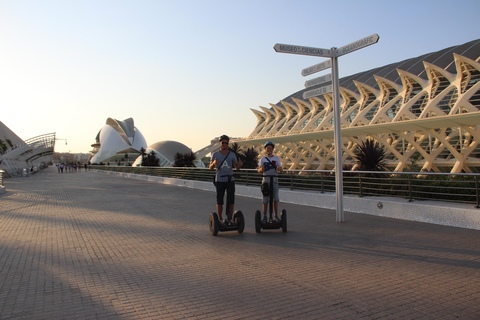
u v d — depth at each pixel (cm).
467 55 4159
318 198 1071
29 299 341
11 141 7175
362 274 405
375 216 858
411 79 4044
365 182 1012
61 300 339
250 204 1166
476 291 344
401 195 992
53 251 540
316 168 5231
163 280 396
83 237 647
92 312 310
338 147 777
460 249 510
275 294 347
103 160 10469
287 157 5434
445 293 341
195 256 502
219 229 642
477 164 3244
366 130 3045
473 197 812
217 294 350
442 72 3494
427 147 3788
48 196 1500
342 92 4959
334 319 288
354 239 596
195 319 293
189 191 1741
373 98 4628
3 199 1395
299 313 301
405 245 543
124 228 736
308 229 698
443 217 718
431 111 3494
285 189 1298
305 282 382
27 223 808
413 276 394
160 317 298
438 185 895
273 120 6625
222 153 659
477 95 3172
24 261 483
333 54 764
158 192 1678
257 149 5572
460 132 3172
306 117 5500
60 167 5722
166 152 6366
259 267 443
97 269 442
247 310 310
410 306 312
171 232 688
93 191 1752
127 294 353
